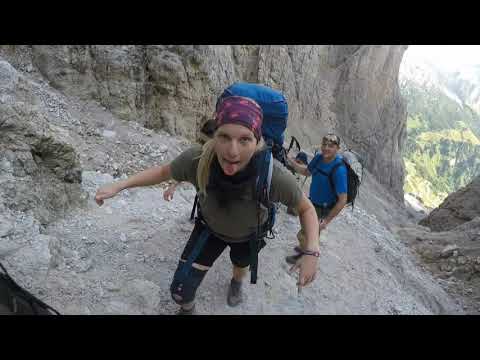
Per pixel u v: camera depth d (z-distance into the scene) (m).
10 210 1.71
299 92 9.20
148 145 3.39
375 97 13.52
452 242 5.21
